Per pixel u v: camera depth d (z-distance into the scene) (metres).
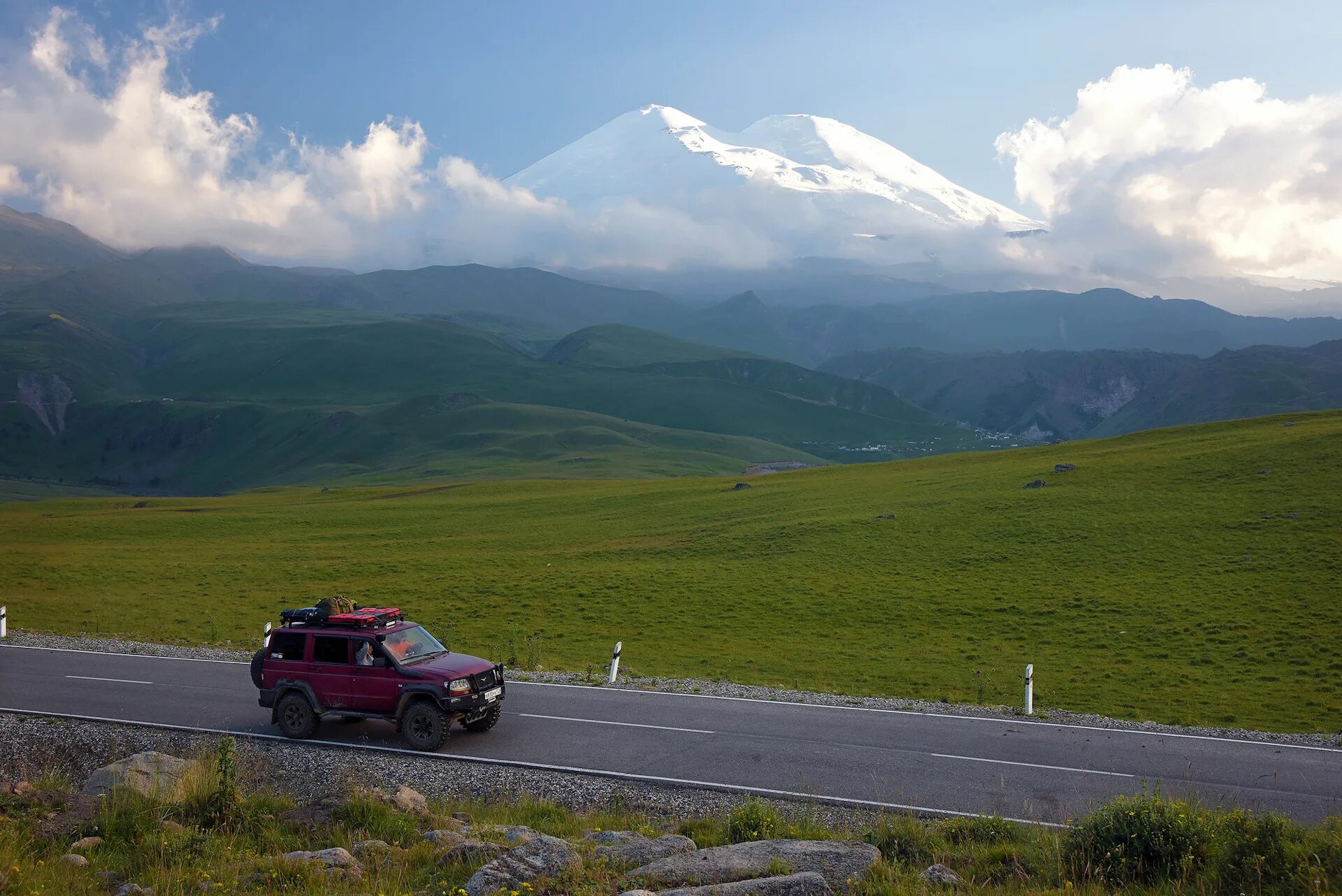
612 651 42.12
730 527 79.69
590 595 56.34
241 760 21.33
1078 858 13.06
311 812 16.64
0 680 30.67
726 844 14.98
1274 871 11.95
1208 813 14.55
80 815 15.95
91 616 51.28
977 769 20.38
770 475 124.25
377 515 106.06
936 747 22.31
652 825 16.89
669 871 12.26
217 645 40.72
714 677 36.75
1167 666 38.06
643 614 51.31
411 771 20.59
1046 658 40.41
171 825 15.08
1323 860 12.13
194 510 122.31
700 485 117.25
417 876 12.98
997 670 38.34
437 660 23.48
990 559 60.12
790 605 52.16
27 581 64.44
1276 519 60.19
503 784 19.67
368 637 23.36
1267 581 49.03
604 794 18.92
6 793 16.95
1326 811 17.22
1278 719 30.11
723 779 19.77
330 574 67.38
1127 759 21.19
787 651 42.47
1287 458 75.38
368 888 12.21
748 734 23.64
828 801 18.19
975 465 102.75
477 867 12.89
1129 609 46.88
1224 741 22.88
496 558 73.19
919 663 39.88
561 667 37.41
